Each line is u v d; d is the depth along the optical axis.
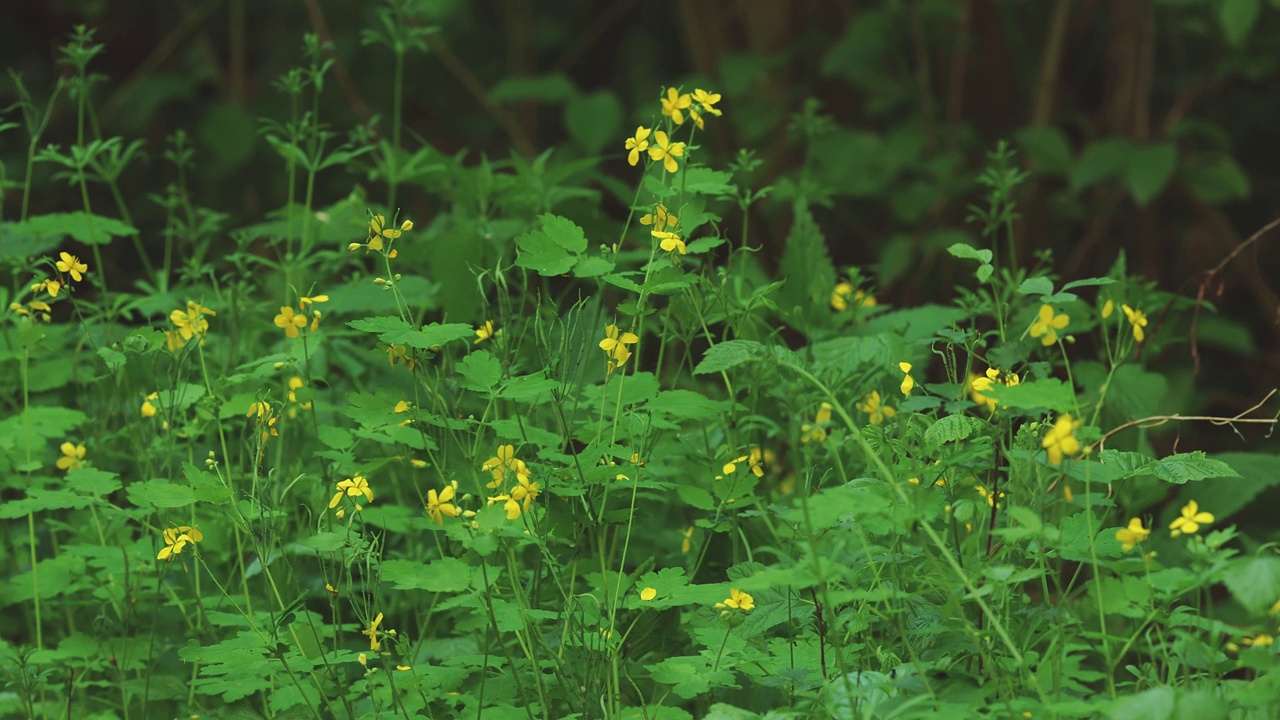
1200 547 3.52
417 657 3.88
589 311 3.98
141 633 3.99
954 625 3.62
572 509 3.73
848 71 6.14
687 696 3.67
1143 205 5.16
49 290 3.82
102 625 3.93
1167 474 3.69
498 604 3.71
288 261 4.17
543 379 3.70
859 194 5.71
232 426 4.03
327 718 3.83
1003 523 3.74
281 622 3.71
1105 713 3.53
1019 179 4.11
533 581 3.79
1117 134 5.90
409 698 3.76
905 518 3.54
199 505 3.96
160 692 3.90
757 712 3.79
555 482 3.71
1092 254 6.14
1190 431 5.21
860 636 3.74
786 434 3.92
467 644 3.89
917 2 5.96
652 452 3.90
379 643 3.71
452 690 3.78
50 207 6.13
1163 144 5.24
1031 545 3.67
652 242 3.75
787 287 4.17
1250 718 3.59
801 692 3.63
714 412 3.79
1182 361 5.39
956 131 5.94
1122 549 3.66
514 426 3.71
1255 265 4.11
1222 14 5.13
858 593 3.57
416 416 3.72
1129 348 3.79
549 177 4.29
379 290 4.14
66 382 4.12
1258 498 4.54
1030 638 3.67
